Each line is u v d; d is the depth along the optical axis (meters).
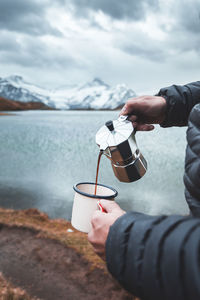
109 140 1.18
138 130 1.41
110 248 0.71
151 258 0.60
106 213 0.87
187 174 0.81
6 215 12.55
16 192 23.30
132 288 0.66
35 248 8.86
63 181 28.66
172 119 1.34
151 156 45.25
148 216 0.72
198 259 0.51
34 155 47.59
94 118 154.12
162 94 1.38
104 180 29.08
